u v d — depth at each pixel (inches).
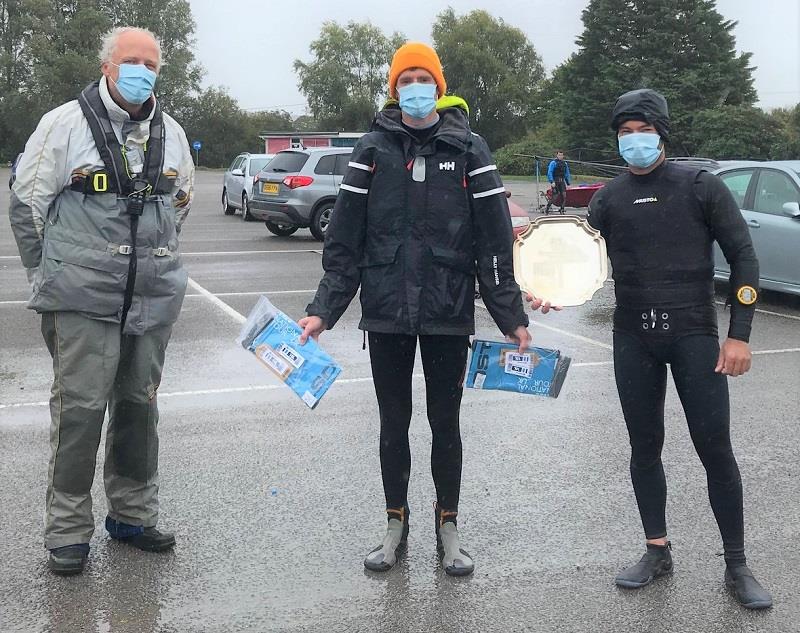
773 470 194.5
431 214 137.3
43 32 2807.6
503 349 141.8
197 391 256.8
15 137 2795.3
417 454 204.1
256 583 143.4
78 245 139.7
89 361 142.4
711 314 136.3
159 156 143.6
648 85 2250.2
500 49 3265.3
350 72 3331.7
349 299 143.2
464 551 149.9
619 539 160.4
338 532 162.7
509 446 210.4
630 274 137.7
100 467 194.2
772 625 130.3
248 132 3161.9
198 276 494.9
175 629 129.4
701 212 133.8
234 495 179.6
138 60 137.1
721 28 2336.4
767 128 2028.8
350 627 130.4
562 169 967.6
